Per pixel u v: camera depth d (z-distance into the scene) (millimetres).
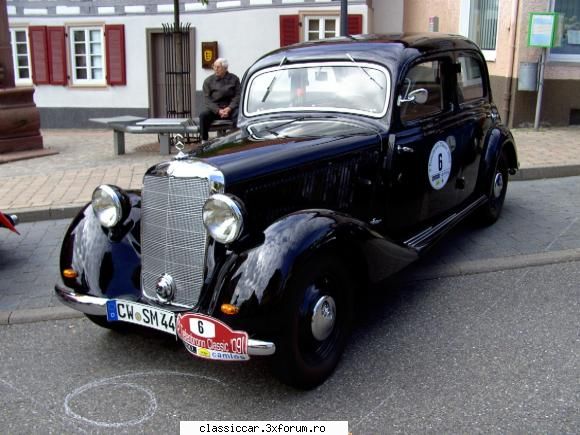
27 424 3369
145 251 3799
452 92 5383
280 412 3408
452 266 5348
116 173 8898
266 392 3611
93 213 4121
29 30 15141
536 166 8289
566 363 3771
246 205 3539
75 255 3930
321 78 4812
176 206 3576
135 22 14742
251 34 14102
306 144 4000
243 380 3754
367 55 4680
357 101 4656
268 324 3248
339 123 4551
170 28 12523
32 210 7195
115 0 14750
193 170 3494
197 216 3498
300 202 3867
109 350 4188
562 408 3316
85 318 4699
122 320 3721
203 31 14406
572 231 6145
